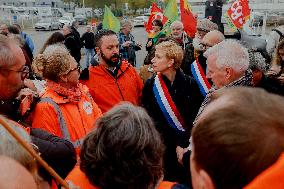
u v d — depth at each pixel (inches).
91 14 1676.9
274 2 617.9
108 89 130.2
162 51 121.5
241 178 27.6
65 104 94.8
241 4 266.8
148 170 55.4
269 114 28.2
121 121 56.2
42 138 71.2
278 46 110.9
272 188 24.4
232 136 27.9
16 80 74.7
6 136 43.4
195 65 139.9
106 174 54.8
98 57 133.6
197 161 30.3
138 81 139.9
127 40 352.5
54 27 1184.8
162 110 123.5
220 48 101.3
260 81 104.5
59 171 68.2
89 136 57.9
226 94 31.4
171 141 123.0
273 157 27.0
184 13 254.4
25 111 83.7
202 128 29.6
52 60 94.4
